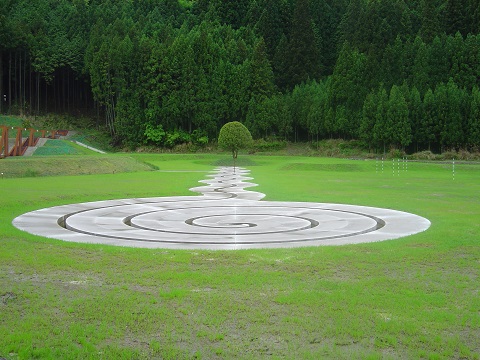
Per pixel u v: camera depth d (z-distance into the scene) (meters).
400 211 22.56
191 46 95.81
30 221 19.22
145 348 7.30
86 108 109.75
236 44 104.69
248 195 29.50
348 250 13.58
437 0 110.75
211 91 94.69
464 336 7.70
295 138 97.81
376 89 88.44
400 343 7.48
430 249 13.64
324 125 90.38
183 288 9.88
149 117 92.50
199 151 92.31
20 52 94.56
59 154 68.38
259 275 10.80
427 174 50.94
